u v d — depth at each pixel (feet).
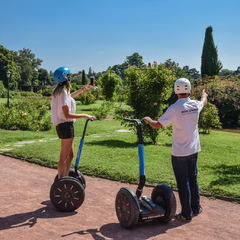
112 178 17.74
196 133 11.24
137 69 33.88
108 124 54.34
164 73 32.73
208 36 113.60
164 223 11.03
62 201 11.85
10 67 256.73
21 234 9.60
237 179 16.74
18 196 13.93
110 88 90.02
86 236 9.62
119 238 9.54
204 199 14.15
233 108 70.13
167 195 10.55
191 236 9.85
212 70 114.11
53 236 9.52
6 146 29.37
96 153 24.52
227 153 26.61
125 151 25.48
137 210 9.87
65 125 12.19
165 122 10.82
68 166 13.57
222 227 10.71
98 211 12.25
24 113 45.27
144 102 32.83
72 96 13.21
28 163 22.40
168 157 23.29
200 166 20.53
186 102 11.07
